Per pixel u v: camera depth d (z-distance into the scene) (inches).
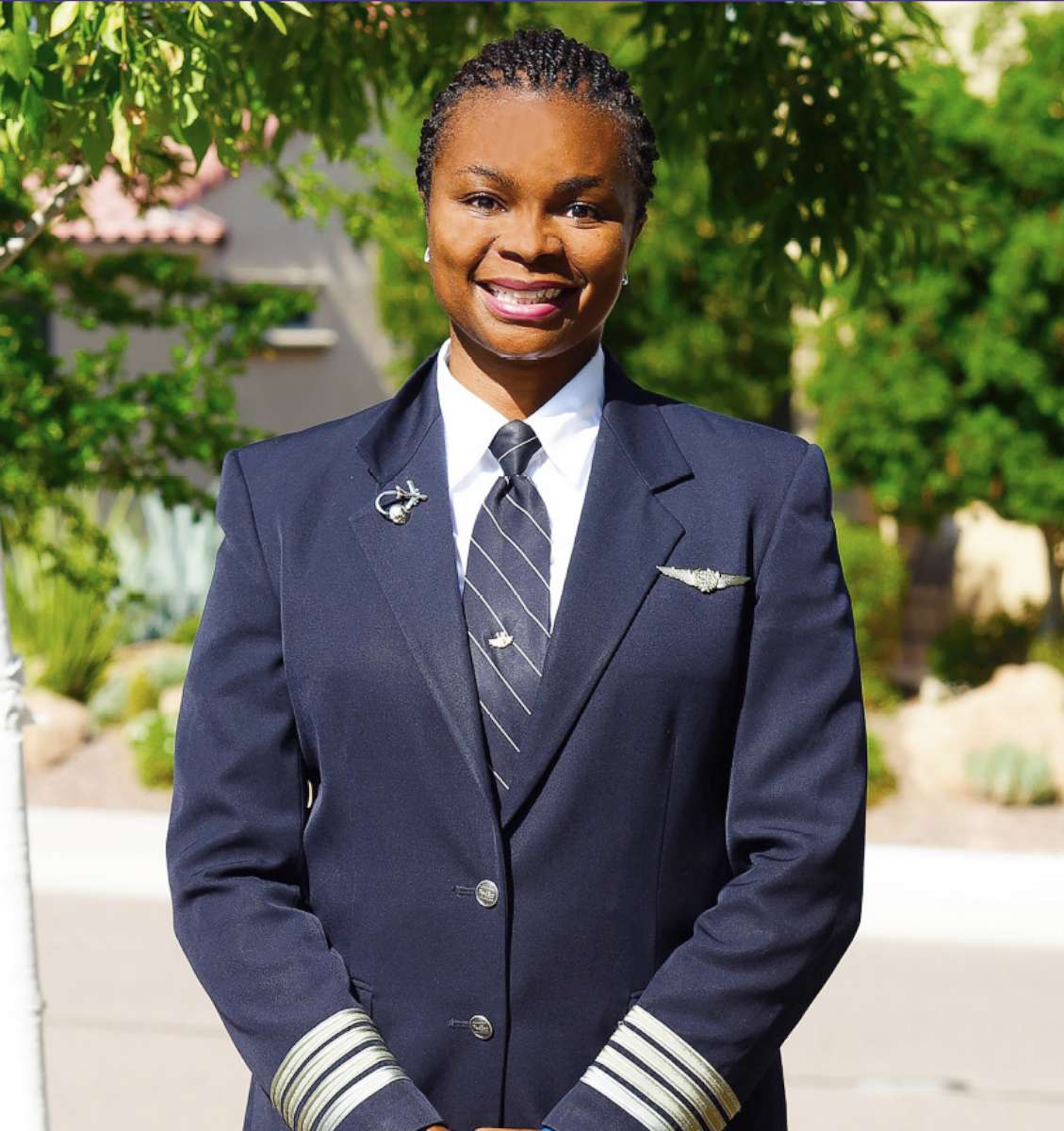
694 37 154.3
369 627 65.2
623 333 471.5
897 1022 230.7
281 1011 63.1
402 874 64.5
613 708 63.7
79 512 245.3
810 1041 222.8
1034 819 352.5
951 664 464.8
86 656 441.7
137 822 335.9
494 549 66.2
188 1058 212.2
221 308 240.7
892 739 410.3
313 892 67.1
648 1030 61.8
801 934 62.5
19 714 98.1
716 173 161.3
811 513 68.1
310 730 66.4
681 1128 61.0
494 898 63.2
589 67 64.8
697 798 65.4
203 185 545.0
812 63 156.4
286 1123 63.8
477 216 64.5
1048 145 397.1
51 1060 210.5
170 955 255.1
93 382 227.9
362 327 570.3
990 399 429.1
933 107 402.0
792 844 63.4
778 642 65.9
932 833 344.2
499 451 67.5
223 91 106.4
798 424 540.1
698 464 68.6
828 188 158.1
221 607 68.5
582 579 64.6
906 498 439.2
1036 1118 195.8
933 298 411.2
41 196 201.5
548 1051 63.7
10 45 92.0
